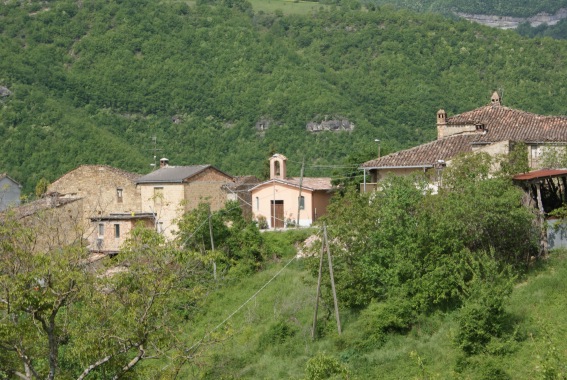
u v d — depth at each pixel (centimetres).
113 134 12350
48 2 16962
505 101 13162
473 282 4334
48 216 4162
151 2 17038
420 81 14238
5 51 14488
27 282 3166
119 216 7194
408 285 4778
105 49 15475
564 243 4812
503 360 4009
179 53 15562
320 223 5381
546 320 4156
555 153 5556
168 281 3316
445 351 4281
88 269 3522
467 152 5619
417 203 5062
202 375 4419
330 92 13725
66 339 3362
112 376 3412
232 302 5831
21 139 11012
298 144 12281
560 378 2972
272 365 4756
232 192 7912
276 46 15862
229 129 13100
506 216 4706
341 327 4972
